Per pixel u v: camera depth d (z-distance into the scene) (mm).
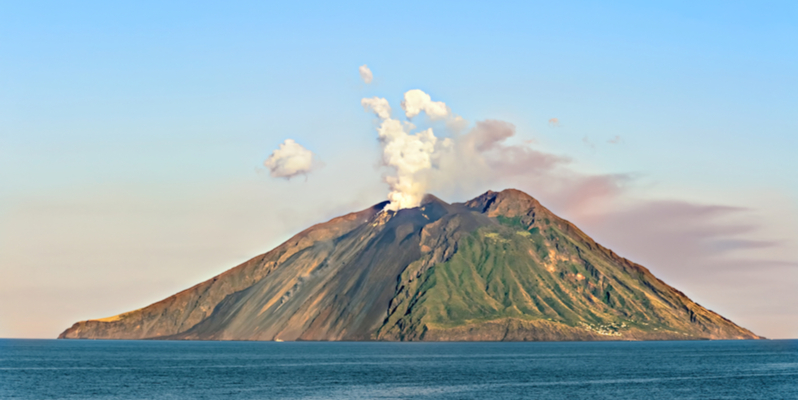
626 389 178125
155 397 161375
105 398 160500
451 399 156500
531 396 163250
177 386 182875
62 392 172250
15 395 167500
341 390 172625
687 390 177625
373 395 163125
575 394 167375
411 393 166750
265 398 158125
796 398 164625
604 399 159625
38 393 171000
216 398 158625
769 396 167625
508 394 166250
